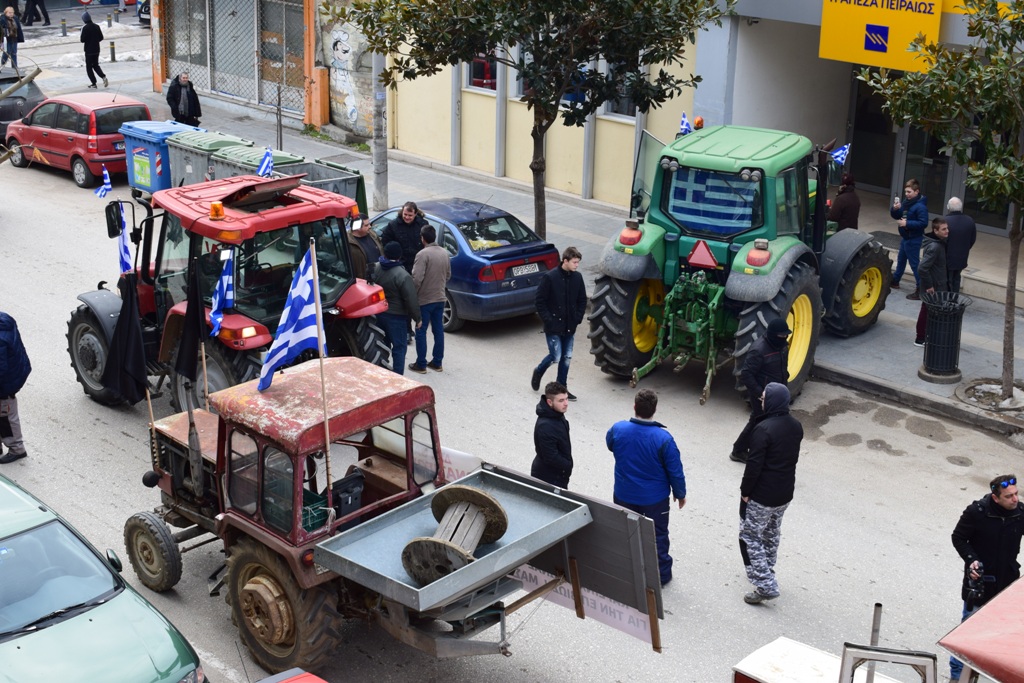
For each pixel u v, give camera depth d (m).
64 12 40.00
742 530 8.73
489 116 21.34
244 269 10.62
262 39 25.58
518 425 11.98
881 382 12.77
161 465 9.02
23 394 12.53
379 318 12.55
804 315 12.41
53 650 6.95
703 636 8.41
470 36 14.29
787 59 18.39
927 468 11.09
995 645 5.45
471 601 7.05
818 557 9.48
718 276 12.36
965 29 14.54
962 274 16.16
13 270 16.39
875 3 15.21
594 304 12.70
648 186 13.12
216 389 11.05
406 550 6.86
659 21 14.31
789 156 12.22
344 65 23.73
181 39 27.59
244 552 7.73
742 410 12.39
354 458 9.83
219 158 16.95
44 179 21.75
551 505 7.45
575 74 15.22
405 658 8.11
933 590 9.03
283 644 7.68
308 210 10.78
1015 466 11.15
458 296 14.41
